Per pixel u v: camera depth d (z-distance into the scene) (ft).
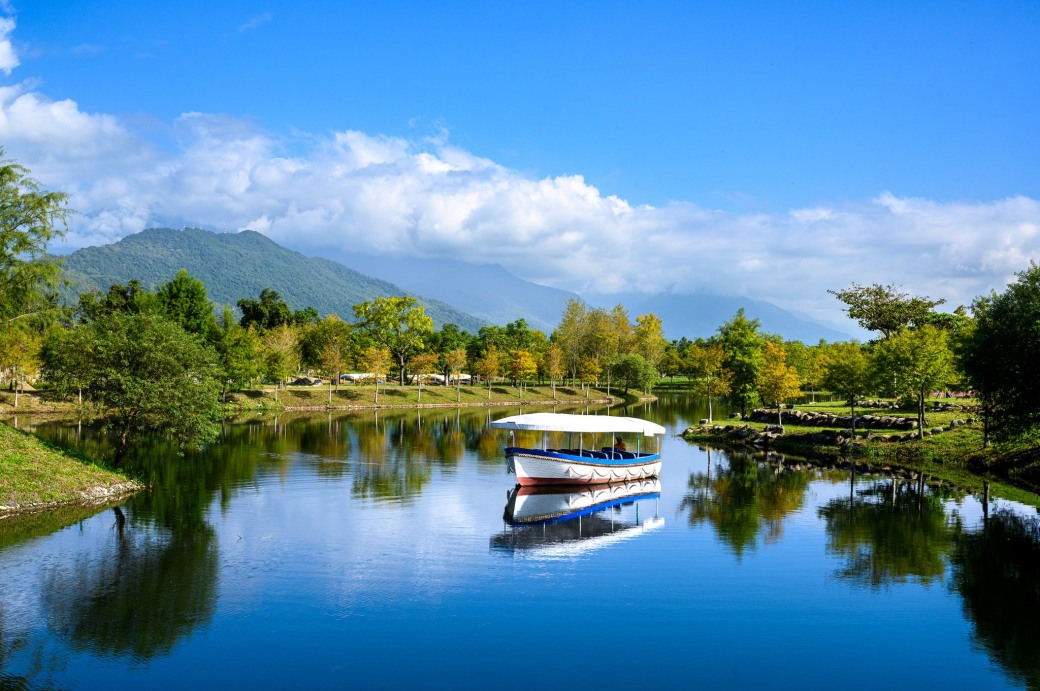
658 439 248.52
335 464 169.68
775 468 178.81
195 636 65.46
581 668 60.18
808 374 348.38
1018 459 163.73
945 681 58.65
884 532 107.86
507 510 122.31
